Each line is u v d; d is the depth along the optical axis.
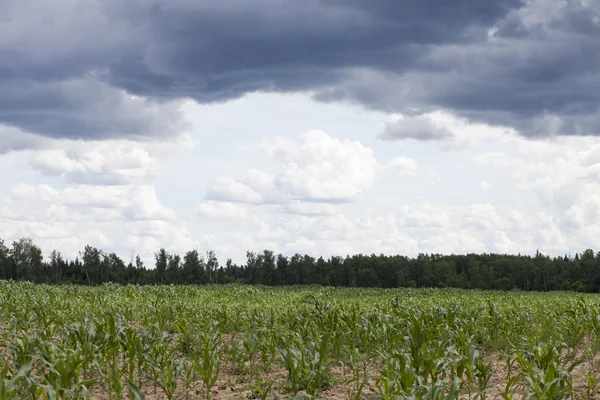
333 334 11.62
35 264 113.31
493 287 129.25
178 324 13.08
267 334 11.77
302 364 8.43
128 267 119.88
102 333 10.19
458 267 150.62
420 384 6.95
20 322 14.33
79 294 28.72
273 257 128.62
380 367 10.73
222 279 124.00
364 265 136.50
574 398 7.90
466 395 8.46
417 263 136.12
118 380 7.69
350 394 8.49
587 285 114.06
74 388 7.30
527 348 11.97
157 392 8.95
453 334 11.80
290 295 32.16
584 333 14.15
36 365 9.17
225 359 11.42
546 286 126.44
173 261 122.88
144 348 9.62
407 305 20.08
